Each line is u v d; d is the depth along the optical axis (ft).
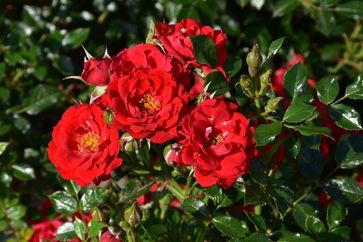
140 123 3.16
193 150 3.14
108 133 3.20
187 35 3.34
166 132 3.17
